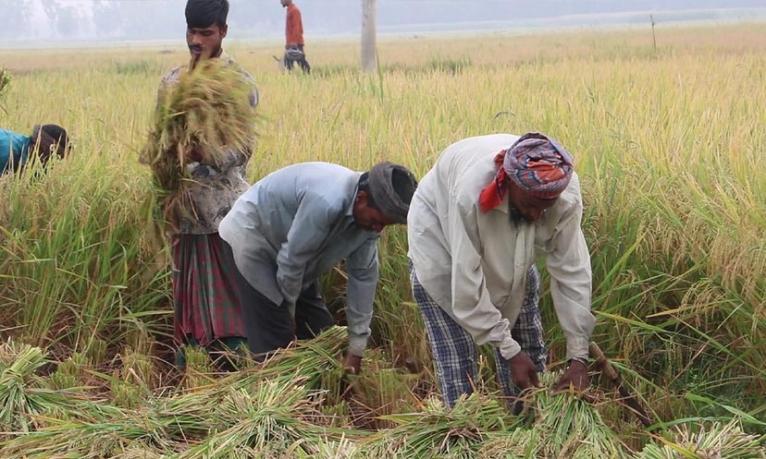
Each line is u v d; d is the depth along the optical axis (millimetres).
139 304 6129
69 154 6742
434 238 4219
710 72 14102
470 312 4055
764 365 4902
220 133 5402
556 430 3990
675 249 5309
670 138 6562
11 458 4336
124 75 22453
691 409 4895
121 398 4992
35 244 6012
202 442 4336
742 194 5207
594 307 5332
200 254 5656
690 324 5242
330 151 7078
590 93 9164
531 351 4684
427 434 4098
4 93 8164
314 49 48938
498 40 53219
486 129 7910
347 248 4934
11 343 5422
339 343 5234
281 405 4473
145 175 6332
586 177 5875
